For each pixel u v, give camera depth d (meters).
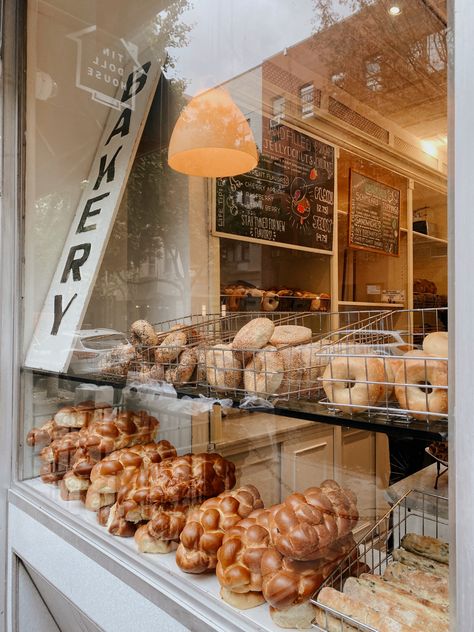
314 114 1.40
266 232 1.50
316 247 1.34
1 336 1.25
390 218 1.04
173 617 0.74
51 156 1.40
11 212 1.29
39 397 1.27
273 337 0.80
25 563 1.16
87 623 0.97
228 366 0.83
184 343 1.00
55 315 1.31
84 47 1.47
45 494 1.15
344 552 0.66
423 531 0.63
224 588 0.69
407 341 0.64
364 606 0.58
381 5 0.99
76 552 0.97
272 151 1.49
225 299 1.47
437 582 0.59
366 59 1.16
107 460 1.01
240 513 0.79
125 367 1.09
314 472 0.78
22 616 1.19
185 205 1.53
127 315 1.50
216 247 1.51
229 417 0.89
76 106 1.47
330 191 1.35
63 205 1.44
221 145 1.29
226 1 1.27
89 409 1.16
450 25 0.42
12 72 1.31
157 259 1.56
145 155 1.57
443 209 0.54
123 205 1.52
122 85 1.54
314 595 0.63
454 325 0.41
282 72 1.40
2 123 1.28
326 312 1.04
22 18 1.32
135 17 1.50
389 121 1.08
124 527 0.90
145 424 1.08
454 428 0.41
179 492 0.86
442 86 0.55
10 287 1.28
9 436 1.24
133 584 0.82
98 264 1.27
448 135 0.42
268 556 0.66
